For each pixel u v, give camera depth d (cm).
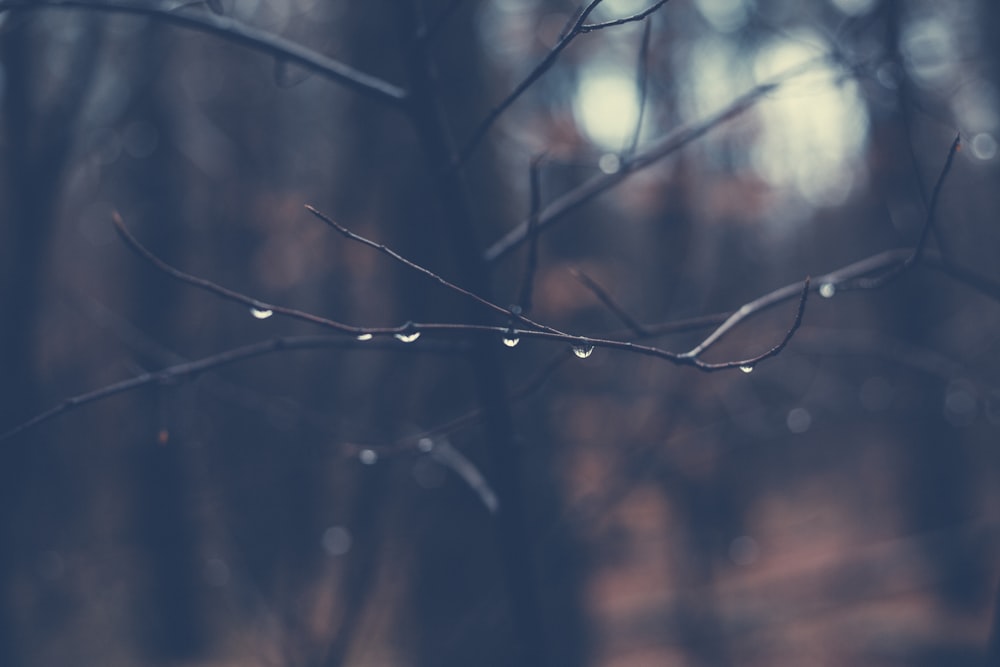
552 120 662
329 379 581
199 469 748
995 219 1030
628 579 1102
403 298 606
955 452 1502
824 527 1530
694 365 203
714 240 718
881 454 1709
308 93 1012
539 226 276
